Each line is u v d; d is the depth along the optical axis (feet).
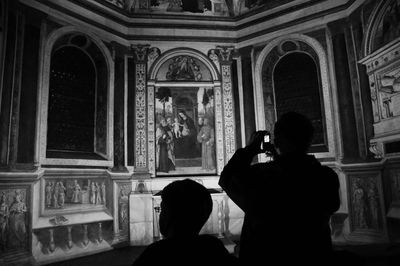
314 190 5.49
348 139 29.22
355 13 29.14
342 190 29.25
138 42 34.60
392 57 24.23
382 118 25.85
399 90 23.63
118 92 32.65
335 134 30.19
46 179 25.84
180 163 34.09
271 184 5.53
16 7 24.85
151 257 4.67
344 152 29.37
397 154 24.08
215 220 30.14
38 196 25.02
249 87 35.17
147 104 34.04
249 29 35.83
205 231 29.84
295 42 33.27
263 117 33.96
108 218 29.30
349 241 27.89
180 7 36.17
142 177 32.17
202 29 35.96
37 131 25.53
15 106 24.14
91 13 30.89
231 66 36.17
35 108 25.66
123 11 33.68
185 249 4.76
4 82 23.47
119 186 30.96
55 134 27.86
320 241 5.41
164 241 4.96
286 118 6.24
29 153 24.81
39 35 26.55
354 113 29.01
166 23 35.32
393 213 24.59
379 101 26.16
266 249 5.40
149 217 30.99
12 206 22.91
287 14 33.65
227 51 36.14
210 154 34.71
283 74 34.37
